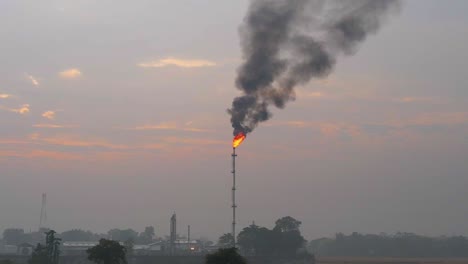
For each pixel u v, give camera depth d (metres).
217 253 144.38
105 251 174.50
